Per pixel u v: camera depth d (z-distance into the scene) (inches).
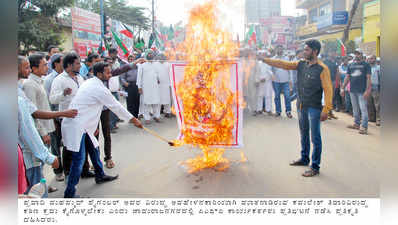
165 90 332.8
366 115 253.3
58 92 158.9
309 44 159.9
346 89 346.0
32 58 140.6
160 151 213.3
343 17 656.4
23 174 110.2
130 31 450.6
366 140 232.5
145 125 307.6
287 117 333.7
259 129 273.7
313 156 163.2
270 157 193.5
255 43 291.4
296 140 233.1
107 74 150.4
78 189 153.3
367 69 252.8
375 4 501.0
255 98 348.2
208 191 146.0
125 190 150.4
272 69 338.0
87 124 142.6
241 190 145.8
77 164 139.3
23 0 541.6
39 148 111.3
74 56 162.6
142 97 336.8
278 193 141.6
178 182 157.9
